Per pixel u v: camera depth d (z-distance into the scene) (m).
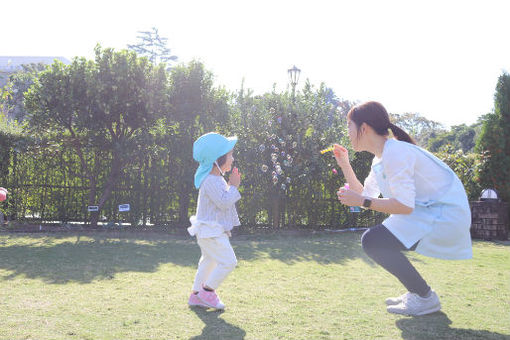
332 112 9.51
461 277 4.35
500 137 9.96
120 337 2.41
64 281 3.92
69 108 7.93
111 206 8.55
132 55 8.40
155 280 4.03
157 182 8.57
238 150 8.70
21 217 8.54
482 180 10.12
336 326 2.67
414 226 2.78
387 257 2.87
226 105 9.11
